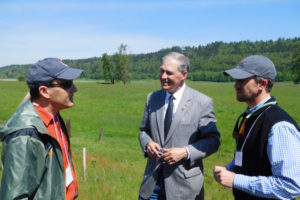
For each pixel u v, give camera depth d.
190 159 3.00
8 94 61.81
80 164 9.81
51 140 2.09
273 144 2.03
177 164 3.12
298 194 1.97
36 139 1.95
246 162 2.25
